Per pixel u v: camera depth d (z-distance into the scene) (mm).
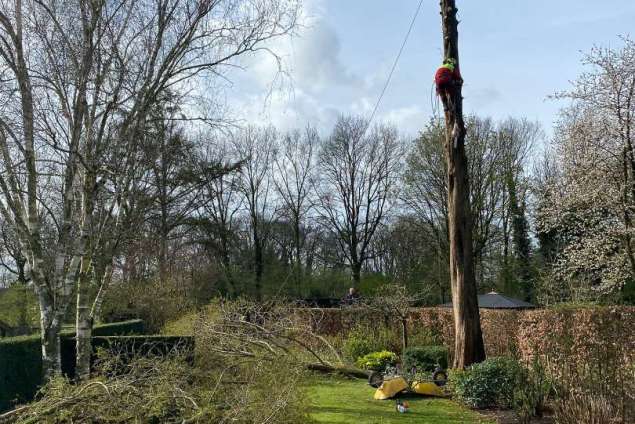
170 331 17828
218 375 6844
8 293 22953
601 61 14922
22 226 8586
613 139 15344
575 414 7879
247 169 36969
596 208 16062
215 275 29078
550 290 21047
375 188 39000
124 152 9773
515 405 9867
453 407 11008
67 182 8945
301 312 20859
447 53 13273
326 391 12742
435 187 32125
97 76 9164
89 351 9234
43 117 9344
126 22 9352
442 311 18703
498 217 32688
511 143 31859
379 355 16781
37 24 8938
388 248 39719
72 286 8789
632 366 8812
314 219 39438
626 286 19109
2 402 10117
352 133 39125
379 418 10094
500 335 14742
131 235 13375
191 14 9555
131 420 5539
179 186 18438
